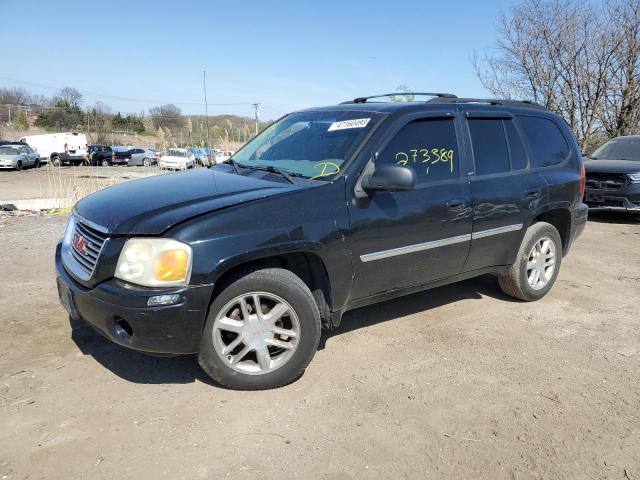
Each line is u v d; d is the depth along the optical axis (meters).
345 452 2.79
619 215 10.96
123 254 3.01
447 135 4.28
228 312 3.26
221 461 2.69
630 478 2.68
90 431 2.88
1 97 83.38
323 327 4.39
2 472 2.55
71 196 10.78
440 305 5.05
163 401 3.20
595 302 5.30
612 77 15.14
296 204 3.37
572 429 3.08
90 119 64.50
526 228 4.85
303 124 4.48
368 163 3.72
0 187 21.34
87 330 4.16
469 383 3.56
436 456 2.79
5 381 3.37
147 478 2.55
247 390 3.35
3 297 4.86
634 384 3.63
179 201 3.30
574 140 5.52
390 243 3.81
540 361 3.93
